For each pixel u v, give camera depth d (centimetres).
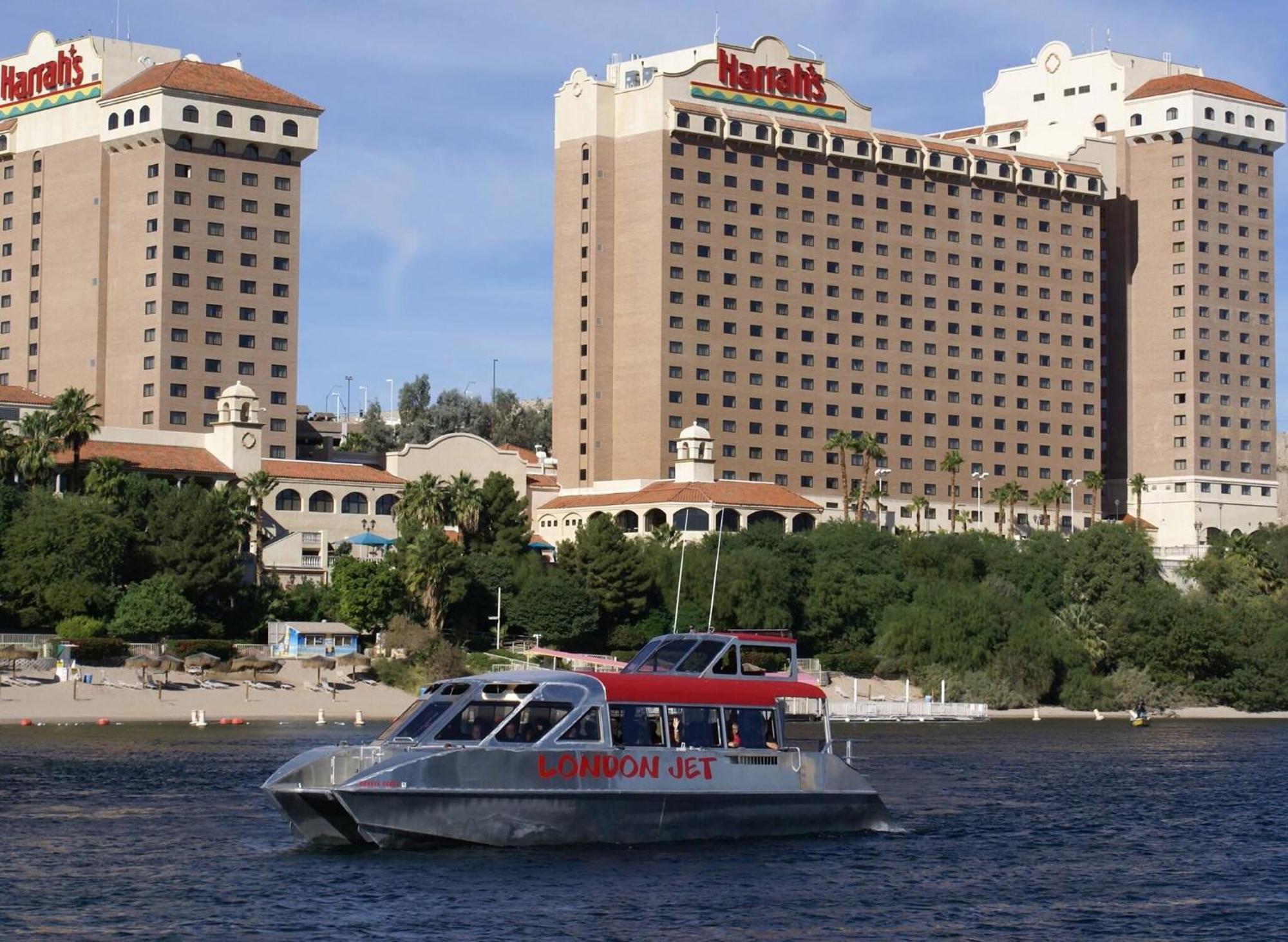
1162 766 18600
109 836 11669
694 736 11012
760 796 11188
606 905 9644
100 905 9612
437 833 10281
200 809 12912
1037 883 10869
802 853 11119
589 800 10600
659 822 10825
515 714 10538
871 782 16275
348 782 10112
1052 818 13775
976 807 14425
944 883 10650
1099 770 17988
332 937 9006
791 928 9438
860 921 9644
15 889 9981
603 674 10881
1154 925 9812
